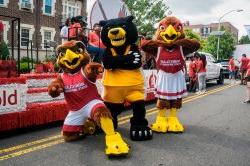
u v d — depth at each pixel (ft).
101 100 19.84
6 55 24.97
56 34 95.25
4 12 82.12
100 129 22.70
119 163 16.84
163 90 23.20
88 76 19.15
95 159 17.43
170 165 16.62
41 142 20.27
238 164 16.85
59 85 19.34
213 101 39.55
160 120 23.53
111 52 20.26
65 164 16.63
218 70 64.28
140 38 26.45
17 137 21.34
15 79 21.29
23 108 21.80
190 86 50.93
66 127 20.25
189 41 22.76
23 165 16.39
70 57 19.06
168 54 22.97
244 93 49.21
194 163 16.93
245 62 65.77
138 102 20.84
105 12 26.76
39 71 34.65
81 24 31.78
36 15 90.02
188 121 27.09
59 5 95.71
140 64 20.45
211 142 20.79
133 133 20.98
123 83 20.34
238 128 24.77
